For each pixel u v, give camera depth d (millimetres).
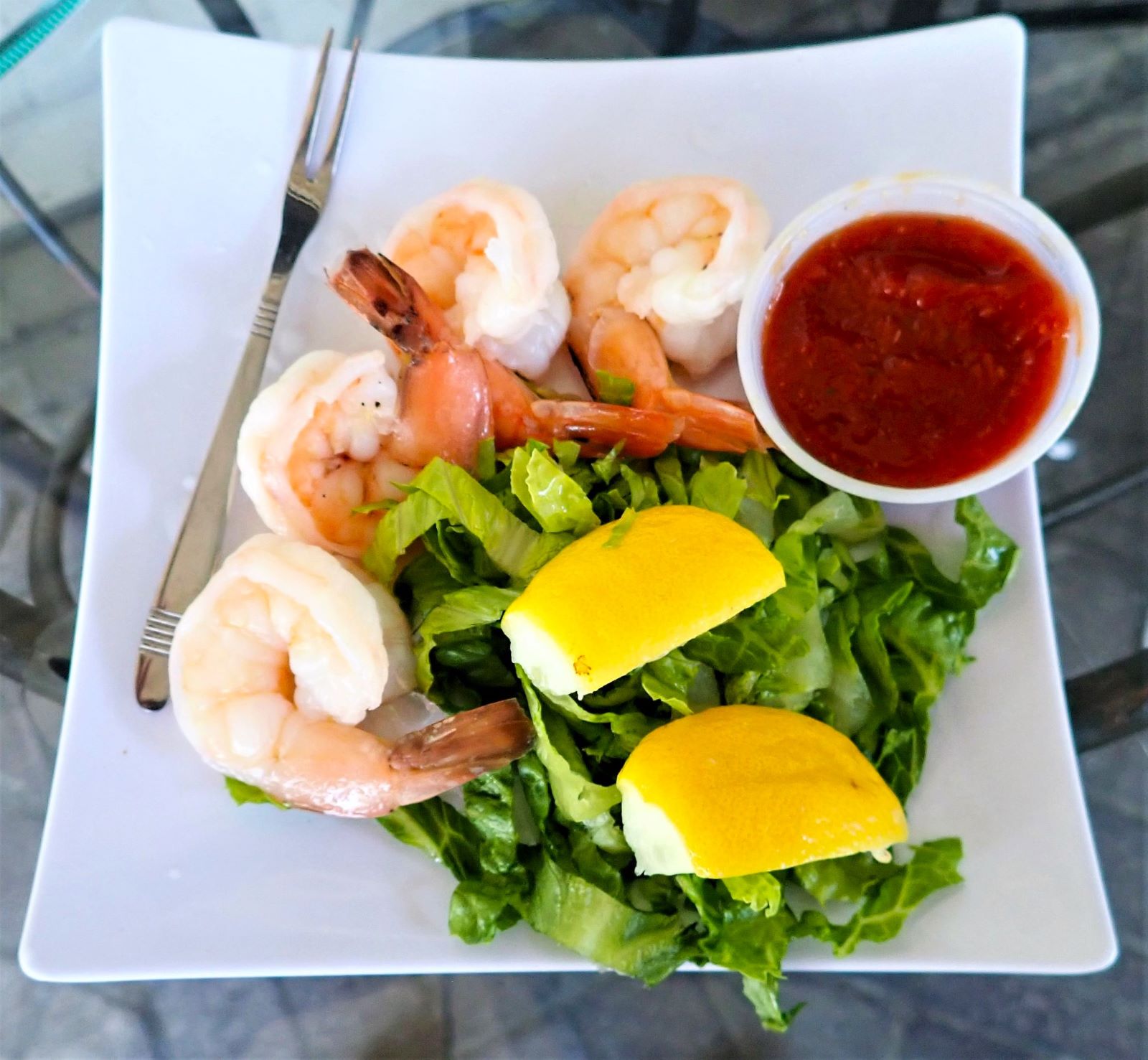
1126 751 299
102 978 255
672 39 318
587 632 218
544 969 254
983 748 264
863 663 264
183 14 315
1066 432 310
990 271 246
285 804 249
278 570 234
